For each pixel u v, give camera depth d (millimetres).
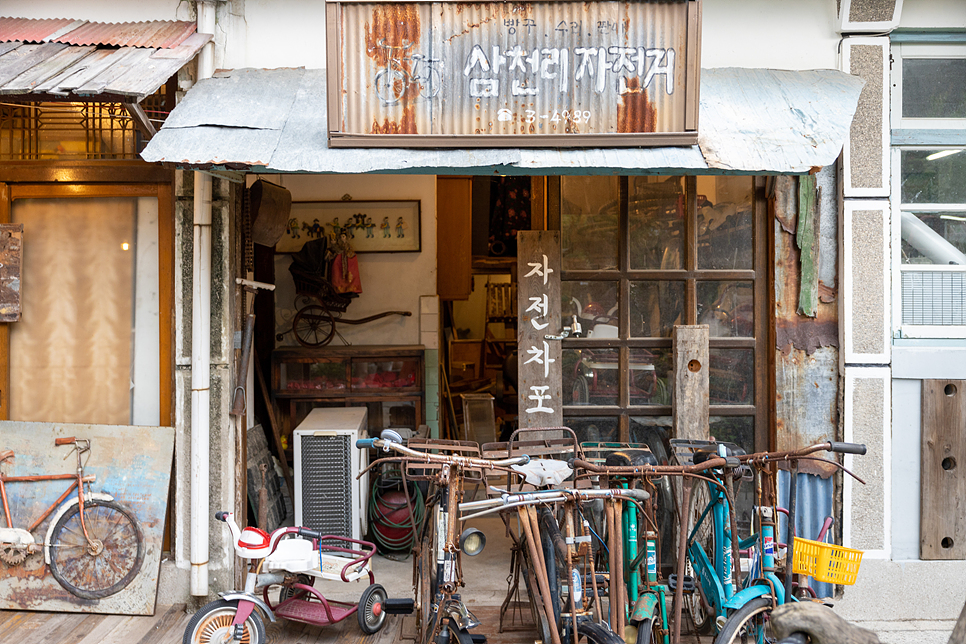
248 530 3283
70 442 3828
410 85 3258
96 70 3248
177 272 3809
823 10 3863
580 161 3176
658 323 4195
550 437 4117
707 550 3553
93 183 3979
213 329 3814
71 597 3754
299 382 5645
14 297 3971
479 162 3174
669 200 4164
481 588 4188
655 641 3094
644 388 4195
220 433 3809
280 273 6023
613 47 3232
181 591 3811
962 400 3828
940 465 3836
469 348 8023
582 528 2959
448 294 6105
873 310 3811
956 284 3912
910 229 3949
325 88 3688
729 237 4137
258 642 3193
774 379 3949
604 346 4188
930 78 3904
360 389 5672
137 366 4012
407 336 6086
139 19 3939
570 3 3221
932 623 3789
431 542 3383
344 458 4578
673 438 3861
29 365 4039
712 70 3850
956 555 3842
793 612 1887
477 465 2975
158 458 3820
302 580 3689
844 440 3818
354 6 3219
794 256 3912
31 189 4000
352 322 6016
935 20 3803
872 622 3814
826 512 3861
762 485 3174
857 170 3803
